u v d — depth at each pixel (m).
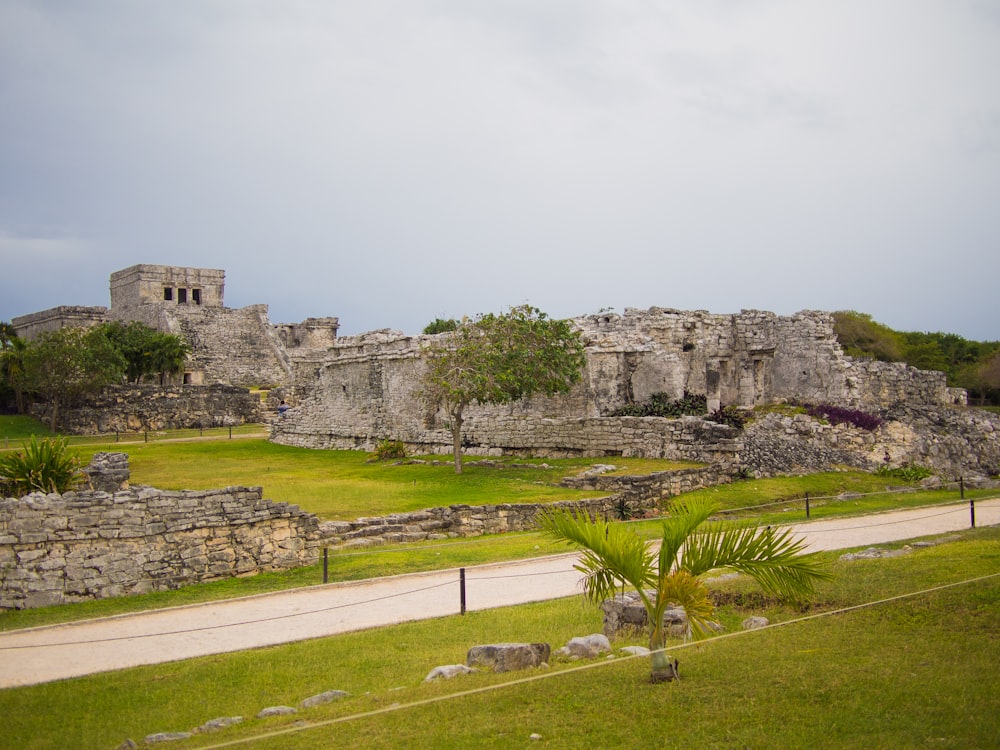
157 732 12.10
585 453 39.56
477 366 37.44
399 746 10.55
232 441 58.50
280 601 19.27
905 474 38.12
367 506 28.73
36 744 11.77
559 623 16.61
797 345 48.19
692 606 12.23
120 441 58.25
